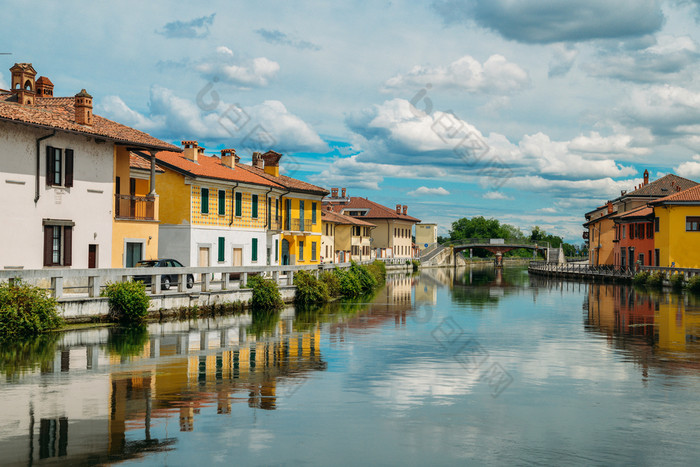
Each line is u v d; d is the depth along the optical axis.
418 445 10.52
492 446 10.55
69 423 11.19
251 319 27.94
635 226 74.88
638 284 62.03
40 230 28.03
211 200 43.78
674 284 54.91
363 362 17.59
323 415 12.12
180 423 11.38
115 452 9.84
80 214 30.06
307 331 24.06
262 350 19.38
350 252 90.56
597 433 11.29
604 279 70.31
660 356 19.08
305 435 10.91
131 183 39.78
